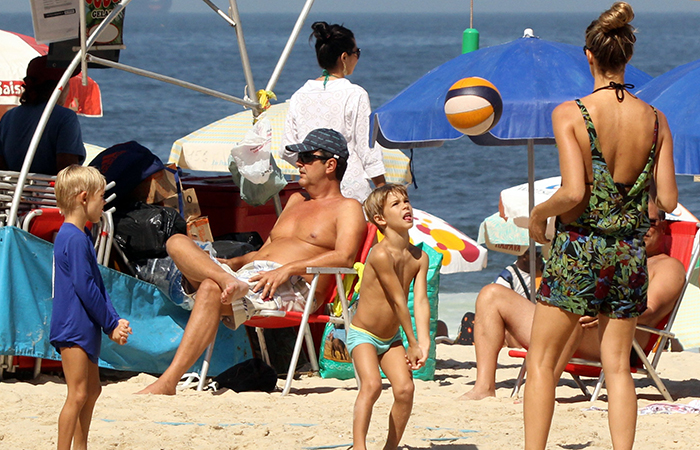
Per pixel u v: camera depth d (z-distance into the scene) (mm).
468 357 31219
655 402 21984
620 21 13992
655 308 22141
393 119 25828
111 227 23438
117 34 24375
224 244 26531
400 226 15500
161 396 20641
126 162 24875
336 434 16875
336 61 26719
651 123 14039
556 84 24359
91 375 14164
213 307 22062
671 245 24672
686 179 117438
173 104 192000
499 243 39750
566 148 13734
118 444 15641
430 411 19875
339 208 24156
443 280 72312
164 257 24188
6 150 25703
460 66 26156
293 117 26844
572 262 13906
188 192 26781
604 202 13812
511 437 17016
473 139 31406
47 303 22000
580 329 15164
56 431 16406
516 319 22438
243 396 21391
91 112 38344
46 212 22641
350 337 15938
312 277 23672
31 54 36719
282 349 26422
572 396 23297
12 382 22344
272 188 26531
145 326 23875
